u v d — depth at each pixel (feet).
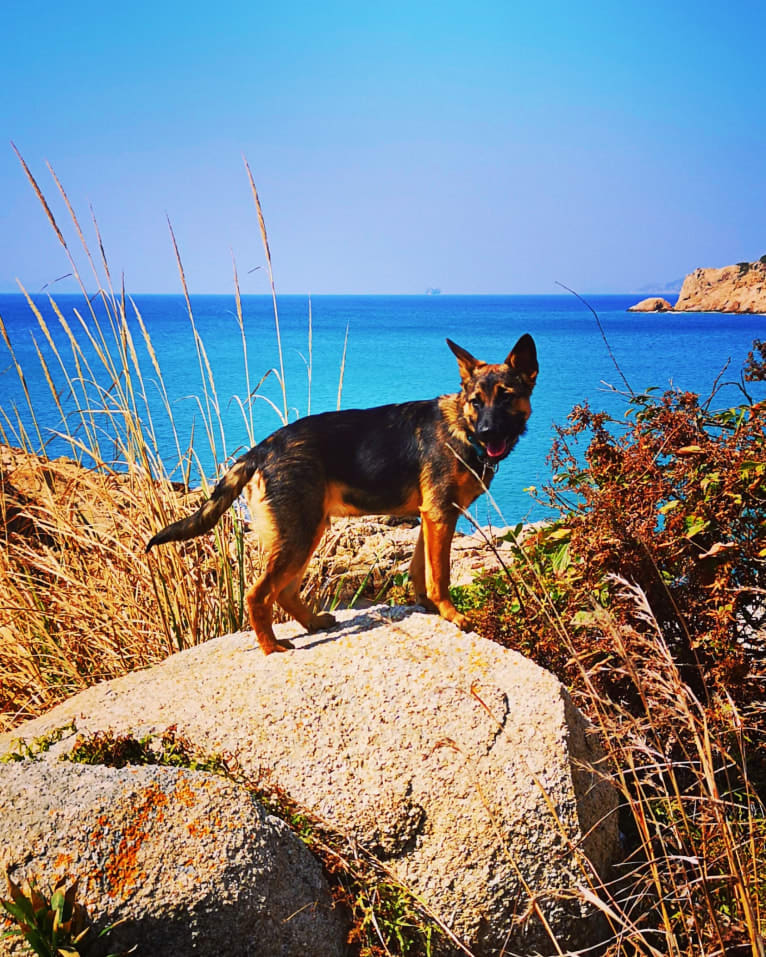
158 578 15.70
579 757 10.27
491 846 9.59
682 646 12.56
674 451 12.89
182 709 11.29
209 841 8.34
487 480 13.88
